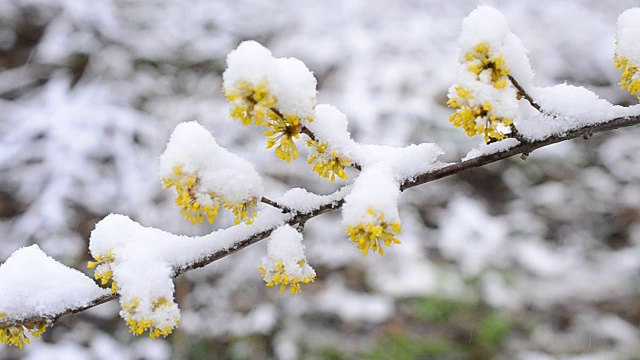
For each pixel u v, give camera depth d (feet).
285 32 19.39
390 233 3.87
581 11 22.43
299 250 4.28
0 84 17.67
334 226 16.98
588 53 22.09
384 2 20.13
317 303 15.85
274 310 15.34
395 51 19.10
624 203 20.15
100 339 13.84
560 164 20.67
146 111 17.21
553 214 19.83
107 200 15.76
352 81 17.80
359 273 16.81
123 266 4.28
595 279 17.90
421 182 4.48
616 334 15.92
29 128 16.06
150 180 15.87
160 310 4.17
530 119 4.65
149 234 4.47
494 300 16.28
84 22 17.97
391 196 3.92
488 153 4.58
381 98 17.43
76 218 15.84
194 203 4.02
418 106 16.90
